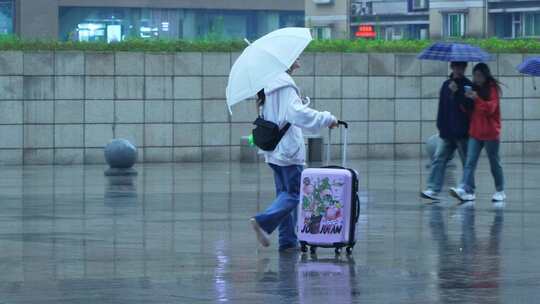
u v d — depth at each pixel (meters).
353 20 131.25
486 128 33.50
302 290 18.44
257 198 34.28
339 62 52.31
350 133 52.56
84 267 20.94
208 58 50.94
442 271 20.47
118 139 45.22
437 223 28.14
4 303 17.25
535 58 37.09
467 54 34.16
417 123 53.53
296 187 23.12
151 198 34.31
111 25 139.38
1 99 48.88
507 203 33.25
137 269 20.70
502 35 120.19
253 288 18.62
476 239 25.08
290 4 147.25
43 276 19.89
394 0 127.94
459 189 33.81
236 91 22.84
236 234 25.89
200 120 50.94
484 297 17.78
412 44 54.06
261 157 50.72
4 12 131.12
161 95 50.44
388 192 36.50
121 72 50.03
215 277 19.78
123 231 26.36
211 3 143.38
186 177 42.53
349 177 22.53
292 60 22.83
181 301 17.42
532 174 44.00
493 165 33.81
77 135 49.72
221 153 51.25
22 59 49.03
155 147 50.47
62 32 136.75
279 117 22.88
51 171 45.75
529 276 19.89
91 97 49.78
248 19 145.88
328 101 52.25
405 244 24.25
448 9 122.50
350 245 22.64
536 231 26.55
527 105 54.78
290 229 23.28
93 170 46.28
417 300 17.52
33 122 49.28
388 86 53.09
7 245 23.97
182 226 27.34
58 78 49.44
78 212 30.42
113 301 17.42
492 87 33.62
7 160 49.03
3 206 31.98
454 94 33.94
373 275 20.00
